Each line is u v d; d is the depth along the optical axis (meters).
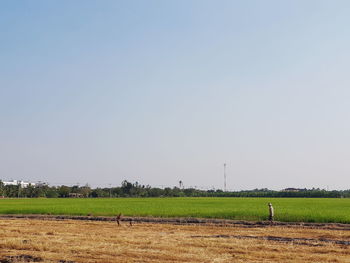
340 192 172.88
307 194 175.12
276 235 28.12
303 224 35.47
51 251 21.72
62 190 181.75
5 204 79.62
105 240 25.22
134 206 65.69
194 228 32.91
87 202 92.75
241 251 21.59
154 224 36.41
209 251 21.59
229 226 34.69
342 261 19.31
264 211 46.84
